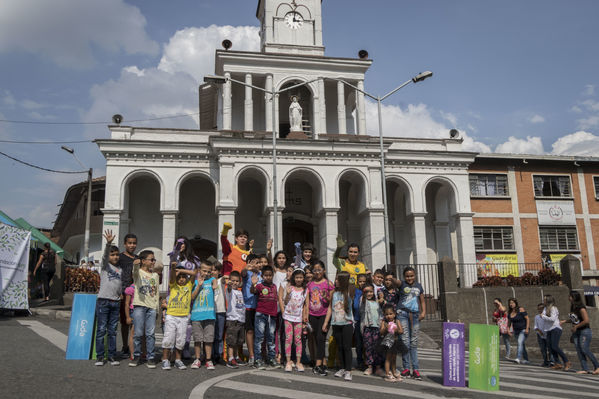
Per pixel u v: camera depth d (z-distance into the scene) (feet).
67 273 58.95
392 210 91.76
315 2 93.40
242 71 82.89
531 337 50.19
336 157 77.36
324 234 75.82
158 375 21.85
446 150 87.25
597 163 99.14
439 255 88.74
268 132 74.74
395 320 24.32
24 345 27.89
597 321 55.88
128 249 26.35
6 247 43.96
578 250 94.63
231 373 23.26
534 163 96.84
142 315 24.11
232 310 26.05
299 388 20.40
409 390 21.42
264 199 76.84
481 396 20.86
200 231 85.66
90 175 80.84
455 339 23.41
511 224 93.15
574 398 21.53
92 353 25.05
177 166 76.33
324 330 25.34
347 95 94.63
